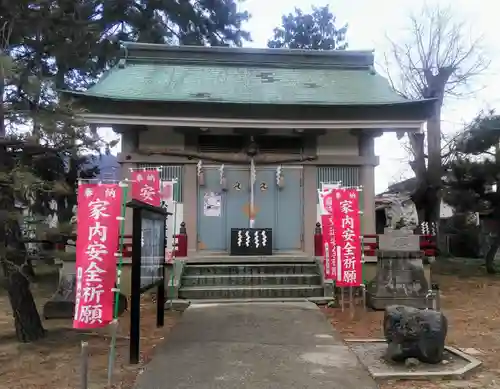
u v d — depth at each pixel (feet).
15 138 23.17
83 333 28.02
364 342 25.43
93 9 58.95
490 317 33.17
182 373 18.97
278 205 46.75
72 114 24.72
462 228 79.15
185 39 71.05
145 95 43.09
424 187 74.64
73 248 33.63
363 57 55.21
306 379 18.24
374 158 46.57
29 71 26.08
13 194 22.24
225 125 42.57
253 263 41.65
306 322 28.19
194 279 38.88
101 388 18.12
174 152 45.21
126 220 42.57
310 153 46.83
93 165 55.21
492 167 57.88
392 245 37.76
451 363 21.13
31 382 19.10
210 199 46.19
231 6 73.51
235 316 29.99
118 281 19.22
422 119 43.42
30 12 31.22
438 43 84.58
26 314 26.37
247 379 18.24
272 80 50.39
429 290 33.60
